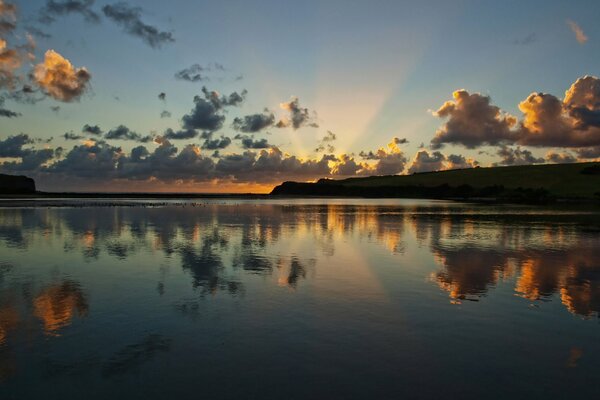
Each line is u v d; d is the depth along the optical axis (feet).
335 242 81.20
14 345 29.68
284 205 259.60
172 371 25.85
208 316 35.99
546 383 24.66
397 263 59.82
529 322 34.99
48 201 290.35
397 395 23.20
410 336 31.73
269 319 35.29
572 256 66.23
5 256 64.03
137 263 58.80
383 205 269.64
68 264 57.93
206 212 171.73
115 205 230.89
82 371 25.82
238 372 25.76
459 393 23.49
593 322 35.09
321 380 24.84
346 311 37.63
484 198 426.10
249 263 59.21
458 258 64.13
